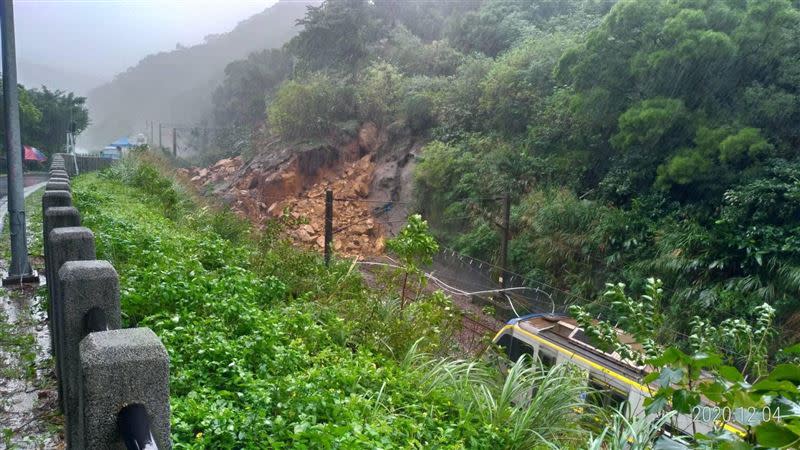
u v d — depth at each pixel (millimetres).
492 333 8523
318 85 33250
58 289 3135
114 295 2734
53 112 41750
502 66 23719
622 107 16406
